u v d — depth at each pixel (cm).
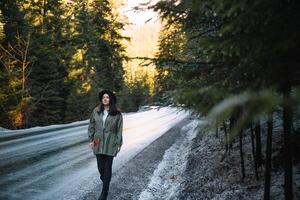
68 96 3481
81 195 841
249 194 664
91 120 832
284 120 486
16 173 989
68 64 3609
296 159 700
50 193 842
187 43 778
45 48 3014
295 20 350
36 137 1642
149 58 633
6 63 2584
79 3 4075
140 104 6088
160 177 1035
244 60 402
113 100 827
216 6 388
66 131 1939
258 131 778
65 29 3666
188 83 564
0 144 1391
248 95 277
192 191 810
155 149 1467
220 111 270
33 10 3194
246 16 359
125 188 913
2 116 2612
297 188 595
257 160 792
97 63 4088
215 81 475
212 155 1068
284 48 347
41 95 2975
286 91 390
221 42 398
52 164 1120
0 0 2688
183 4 502
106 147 809
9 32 2758
